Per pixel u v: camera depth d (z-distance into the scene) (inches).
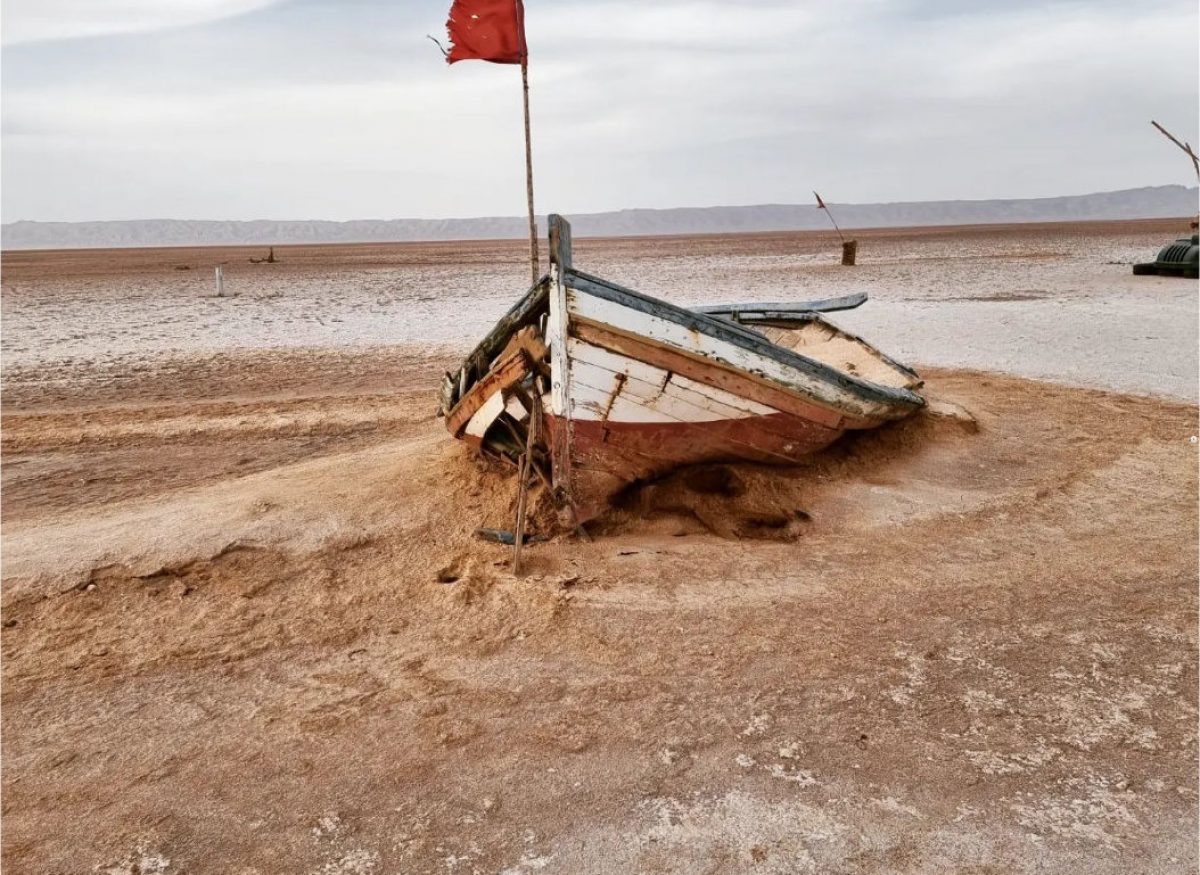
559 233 230.8
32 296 1176.8
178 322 838.5
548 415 259.8
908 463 307.7
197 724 166.6
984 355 538.9
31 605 217.2
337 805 141.2
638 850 128.3
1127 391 420.8
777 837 130.0
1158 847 125.7
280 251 4062.5
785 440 276.1
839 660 180.4
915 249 2197.3
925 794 138.6
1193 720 155.9
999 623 195.0
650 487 272.8
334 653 192.9
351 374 550.3
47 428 413.1
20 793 147.5
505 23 288.5
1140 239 2436.0
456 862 127.4
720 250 2536.9
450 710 167.8
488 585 220.2
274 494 293.9
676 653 185.2
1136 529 248.7
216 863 129.2
